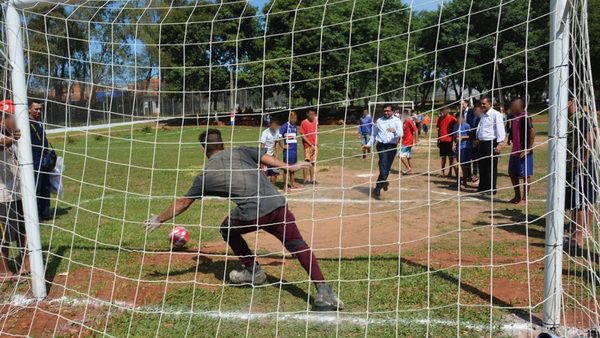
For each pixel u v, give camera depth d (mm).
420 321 4211
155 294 4938
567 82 3832
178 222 7984
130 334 4145
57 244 6633
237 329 4180
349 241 6738
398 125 9664
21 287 5199
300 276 5336
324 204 9359
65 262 5922
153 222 4738
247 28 30234
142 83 21250
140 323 4332
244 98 30078
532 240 6516
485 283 4996
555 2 3795
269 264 5738
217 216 8430
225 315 4445
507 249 6152
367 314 4250
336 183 11969
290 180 10992
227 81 30375
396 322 4105
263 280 5125
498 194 9969
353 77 18953
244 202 4578
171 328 4230
